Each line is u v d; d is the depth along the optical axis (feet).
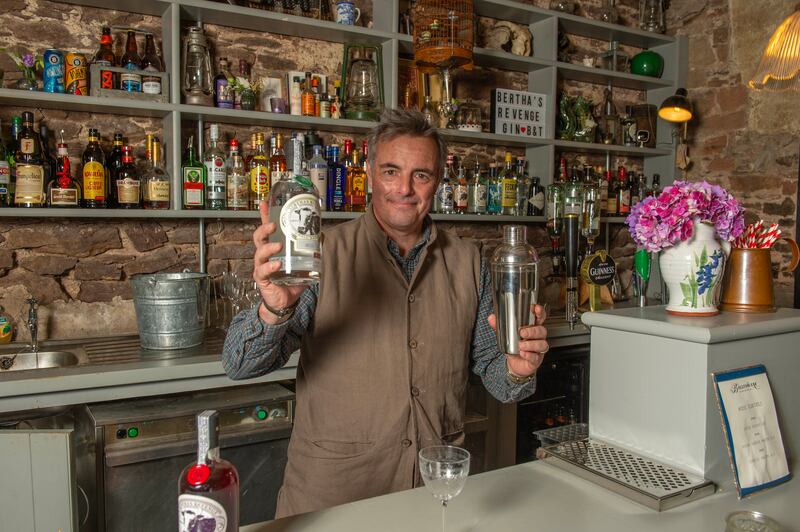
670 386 3.97
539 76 11.27
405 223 4.48
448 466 2.76
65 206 7.20
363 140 9.76
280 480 6.81
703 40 12.29
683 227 4.29
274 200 3.34
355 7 9.31
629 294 12.84
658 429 4.05
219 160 8.14
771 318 4.26
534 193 10.91
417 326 4.56
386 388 4.40
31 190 7.01
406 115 4.43
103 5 7.86
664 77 12.67
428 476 2.78
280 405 6.84
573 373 9.53
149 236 8.35
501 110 10.75
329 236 4.58
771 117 11.18
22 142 7.19
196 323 7.25
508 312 3.76
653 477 3.74
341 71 9.62
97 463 5.87
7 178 7.10
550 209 10.86
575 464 3.92
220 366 6.66
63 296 7.89
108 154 8.06
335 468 4.35
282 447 6.82
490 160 11.19
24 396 5.87
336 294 4.41
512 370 4.00
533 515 3.28
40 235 7.70
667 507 3.41
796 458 4.35
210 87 8.35
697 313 4.38
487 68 11.09
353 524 3.14
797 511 3.45
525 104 10.97
